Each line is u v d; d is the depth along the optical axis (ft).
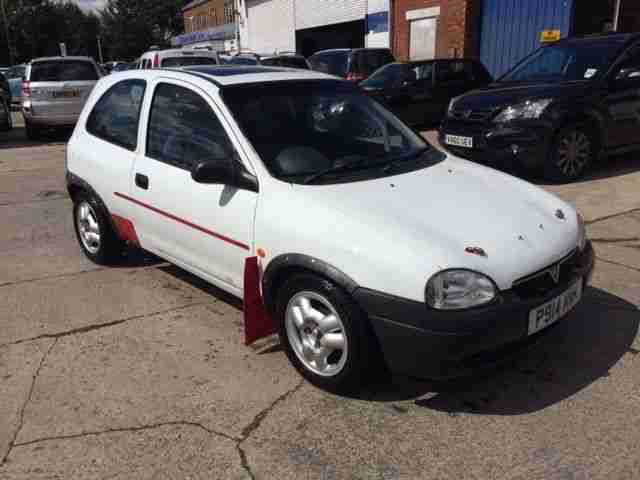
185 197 12.28
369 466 8.50
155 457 8.75
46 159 34.19
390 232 9.32
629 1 44.78
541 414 9.55
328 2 70.79
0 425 9.55
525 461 8.51
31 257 17.35
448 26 51.39
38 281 15.47
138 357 11.53
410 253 8.97
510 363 11.02
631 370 10.70
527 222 10.32
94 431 9.35
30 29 215.51
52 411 9.88
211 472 8.45
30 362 11.44
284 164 11.11
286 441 9.05
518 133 22.81
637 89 24.38
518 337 9.18
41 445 9.05
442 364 8.86
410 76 39.60
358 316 9.36
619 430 9.11
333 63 48.75
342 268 9.36
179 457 8.74
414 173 11.71
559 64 25.90
